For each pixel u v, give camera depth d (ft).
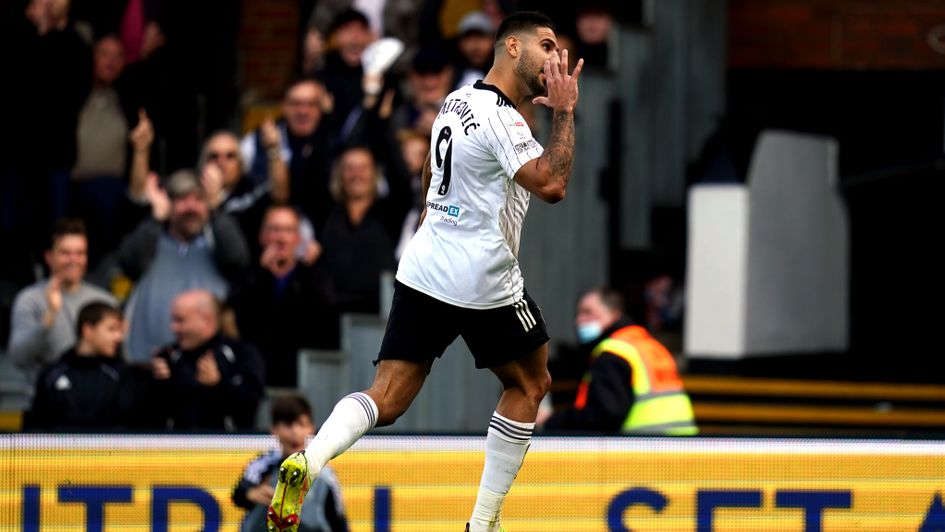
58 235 116.37
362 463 84.94
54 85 130.72
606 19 146.61
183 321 104.78
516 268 66.85
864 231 157.07
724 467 85.81
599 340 102.63
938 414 130.41
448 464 85.15
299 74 153.69
